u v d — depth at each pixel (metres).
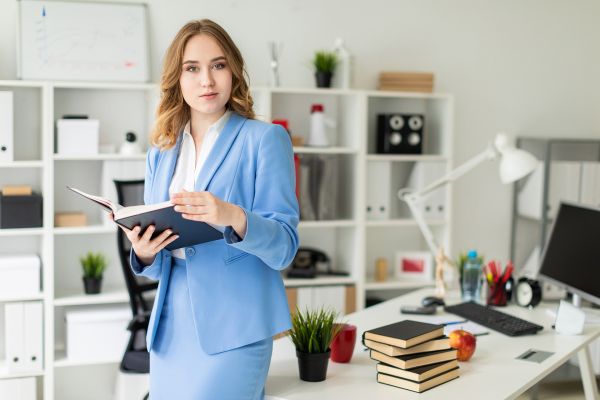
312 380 2.15
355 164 4.28
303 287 4.21
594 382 3.18
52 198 3.80
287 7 4.36
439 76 4.66
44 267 3.87
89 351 3.91
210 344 1.87
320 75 4.23
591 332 2.80
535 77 4.86
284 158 1.92
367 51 4.52
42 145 3.90
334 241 4.57
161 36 4.16
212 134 1.96
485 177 4.82
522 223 4.92
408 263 4.53
